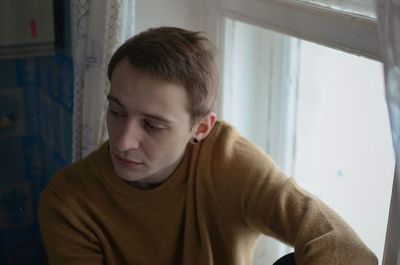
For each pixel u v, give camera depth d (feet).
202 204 3.07
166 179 3.04
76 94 4.06
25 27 4.84
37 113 5.17
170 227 3.09
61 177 3.13
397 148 2.18
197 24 4.42
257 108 4.31
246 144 3.21
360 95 3.55
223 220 3.09
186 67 2.68
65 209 3.00
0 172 5.33
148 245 3.14
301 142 4.06
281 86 4.07
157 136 2.71
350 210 3.81
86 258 3.04
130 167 2.78
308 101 3.93
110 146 2.85
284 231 2.83
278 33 3.79
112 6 3.59
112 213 3.10
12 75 5.02
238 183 3.02
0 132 5.20
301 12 3.29
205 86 2.80
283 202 2.87
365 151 3.59
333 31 3.07
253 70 4.24
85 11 3.79
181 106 2.71
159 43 2.70
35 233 5.62
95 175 3.07
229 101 4.29
